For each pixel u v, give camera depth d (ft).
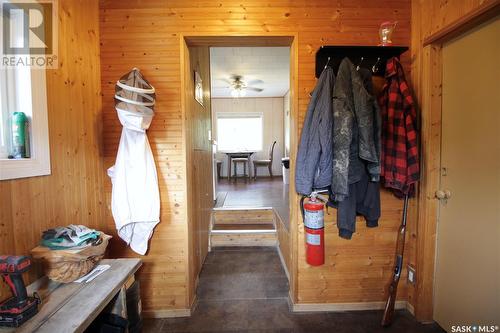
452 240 5.59
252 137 26.45
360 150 5.13
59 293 3.81
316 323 6.19
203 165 9.39
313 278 6.61
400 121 5.64
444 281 5.82
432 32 5.69
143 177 5.83
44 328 3.09
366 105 5.16
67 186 5.11
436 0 5.57
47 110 4.60
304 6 6.22
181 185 6.41
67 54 5.16
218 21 6.17
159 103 6.28
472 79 5.05
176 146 6.35
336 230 6.53
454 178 5.52
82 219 5.56
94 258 4.32
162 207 6.44
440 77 5.82
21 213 4.04
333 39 6.26
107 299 3.76
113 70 6.27
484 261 4.88
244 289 7.61
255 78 18.80
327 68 5.58
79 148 5.49
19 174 3.97
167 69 6.24
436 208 5.97
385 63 6.05
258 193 16.92
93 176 5.96
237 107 26.16
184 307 6.54
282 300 7.09
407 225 6.50
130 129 5.54
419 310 6.17
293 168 6.48
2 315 3.12
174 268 6.52
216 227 11.47
